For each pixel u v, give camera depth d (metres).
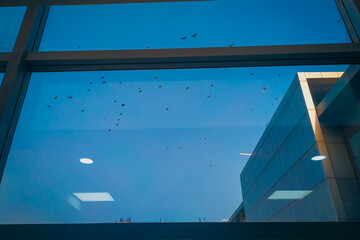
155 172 1.69
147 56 2.04
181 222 1.42
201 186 1.64
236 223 1.42
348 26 2.15
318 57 2.04
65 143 1.74
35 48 2.11
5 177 1.59
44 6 2.33
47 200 1.54
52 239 1.31
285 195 1.55
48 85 1.98
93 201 1.55
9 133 1.71
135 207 1.54
